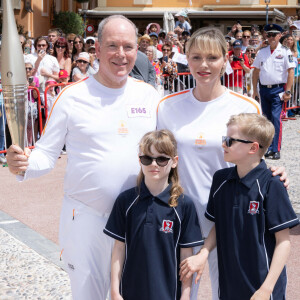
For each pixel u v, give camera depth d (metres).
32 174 2.74
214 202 2.65
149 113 2.85
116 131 2.74
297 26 13.12
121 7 23.55
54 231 5.14
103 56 2.68
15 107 2.41
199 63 2.73
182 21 16.84
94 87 2.76
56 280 4.02
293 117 11.95
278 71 8.20
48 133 2.78
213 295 2.93
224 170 2.67
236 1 23.08
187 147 2.83
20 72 2.38
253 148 2.50
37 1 20.42
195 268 2.57
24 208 5.89
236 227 2.53
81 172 2.75
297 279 4.04
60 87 8.66
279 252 2.46
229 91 2.87
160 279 2.56
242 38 13.09
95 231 2.76
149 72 7.57
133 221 2.61
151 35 11.96
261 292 2.41
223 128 2.81
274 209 2.47
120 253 2.67
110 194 2.74
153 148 2.53
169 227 2.57
